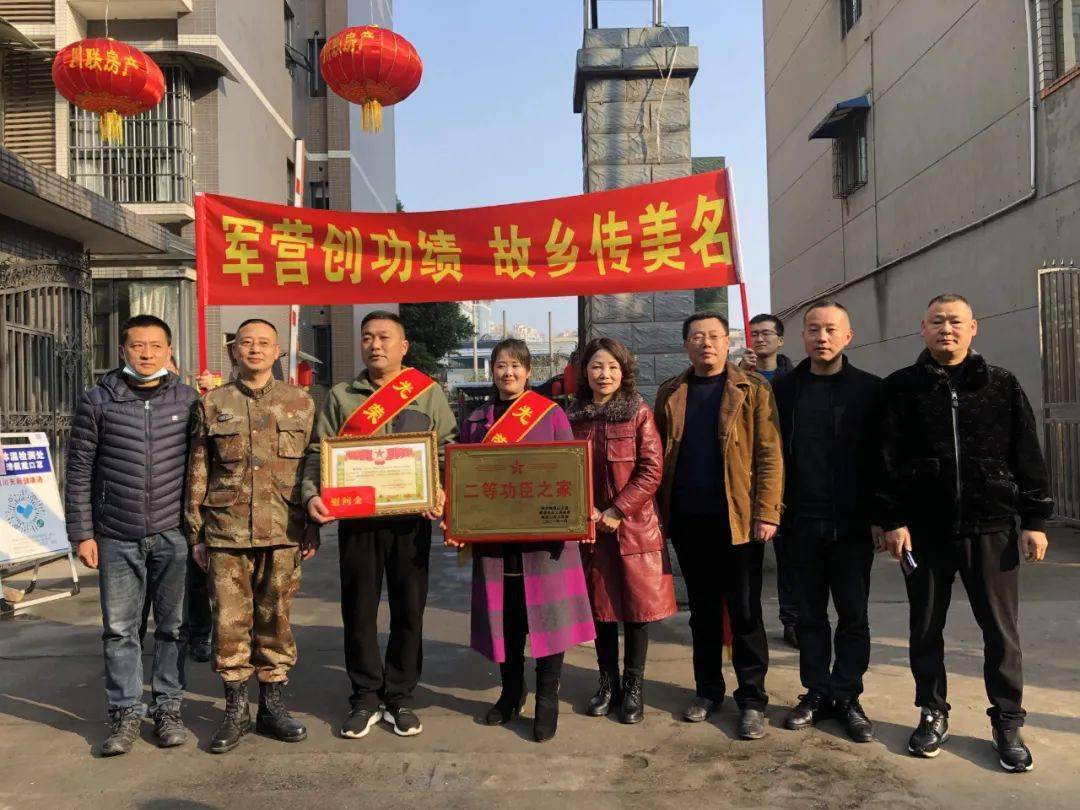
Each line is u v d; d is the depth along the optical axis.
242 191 11.80
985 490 3.02
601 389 3.62
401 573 3.48
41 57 10.18
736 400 3.50
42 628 5.11
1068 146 7.11
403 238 4.50
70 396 7.58
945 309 3.09
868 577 3.39
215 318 10.80
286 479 3.39
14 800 2.85
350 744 3.29
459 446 3.40
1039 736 3.19
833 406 3.42
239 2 11.78
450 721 3.53
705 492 3.55
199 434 3.39
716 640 3.56
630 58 5.52
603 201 4.43
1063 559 6.10
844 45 12.03
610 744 3.26
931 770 2.96
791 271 14.82
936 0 9.27
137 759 3.17
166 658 3.40
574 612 3.40
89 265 8.20
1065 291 7.01
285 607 3.41
